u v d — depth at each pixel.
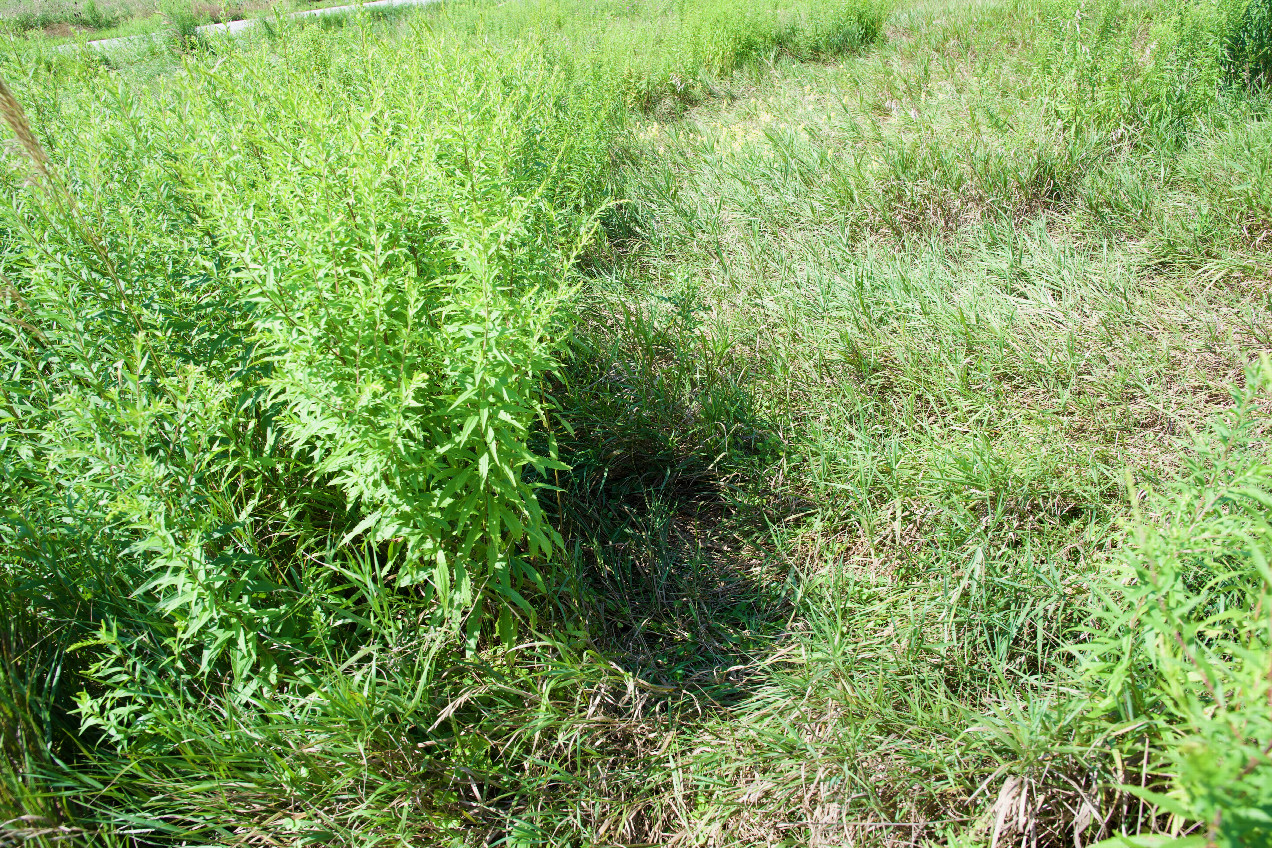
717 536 3.24
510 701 2.43
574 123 5.39
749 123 6.89
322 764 2.14
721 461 3.43
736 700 2.59
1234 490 1.69
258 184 2.79
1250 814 1.13
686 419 3.54
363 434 2.09
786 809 2.20
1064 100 5.40
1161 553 1.71
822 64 8.20
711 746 2.41
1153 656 1.68
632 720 2.44
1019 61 6.65
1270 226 4.16
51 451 2.40
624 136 6.54
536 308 2.41
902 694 2.37
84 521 2.34
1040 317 3.93
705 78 7.94
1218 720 1.31
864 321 4.02
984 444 3.16
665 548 3.11
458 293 2.36
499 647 2.54
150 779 2.06
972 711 2.25
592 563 3.08
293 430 2.28
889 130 5.94
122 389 2.55
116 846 2.00
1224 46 5.54
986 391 3.56
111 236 2.93
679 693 2.61
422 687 2.23
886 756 2.21
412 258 2.74
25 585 2.26
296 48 5.30
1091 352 3.62
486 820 2.21
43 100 4.16
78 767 2.17
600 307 4.29
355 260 2.42
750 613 2.92
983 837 2.01
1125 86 5.30
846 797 2.12
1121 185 4.74
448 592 2.26
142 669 2.24
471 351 2.16
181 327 2.81
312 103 3.29
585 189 5.09
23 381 3.04
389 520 2.22
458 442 2.24
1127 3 6.96
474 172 3.04
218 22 12.53
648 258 4.94
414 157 2.89
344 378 2.19
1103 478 3.01
